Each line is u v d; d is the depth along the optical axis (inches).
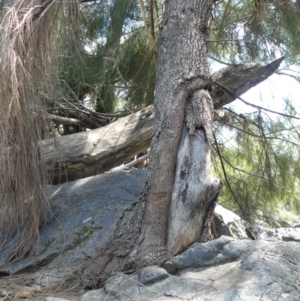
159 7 294.7
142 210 163.5
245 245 144.3
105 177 220.7
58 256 175.6
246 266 132.7
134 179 216.7
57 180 229.6
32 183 179.9
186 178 158.7
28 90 168.6
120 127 246.8
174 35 175.3
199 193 155.9
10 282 160.1
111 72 299.6
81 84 293.6
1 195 177.2
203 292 125.0
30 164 177.9
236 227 256.2
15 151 173.6
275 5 254.5
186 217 155.8
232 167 276.4
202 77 170.7
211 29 280.5
